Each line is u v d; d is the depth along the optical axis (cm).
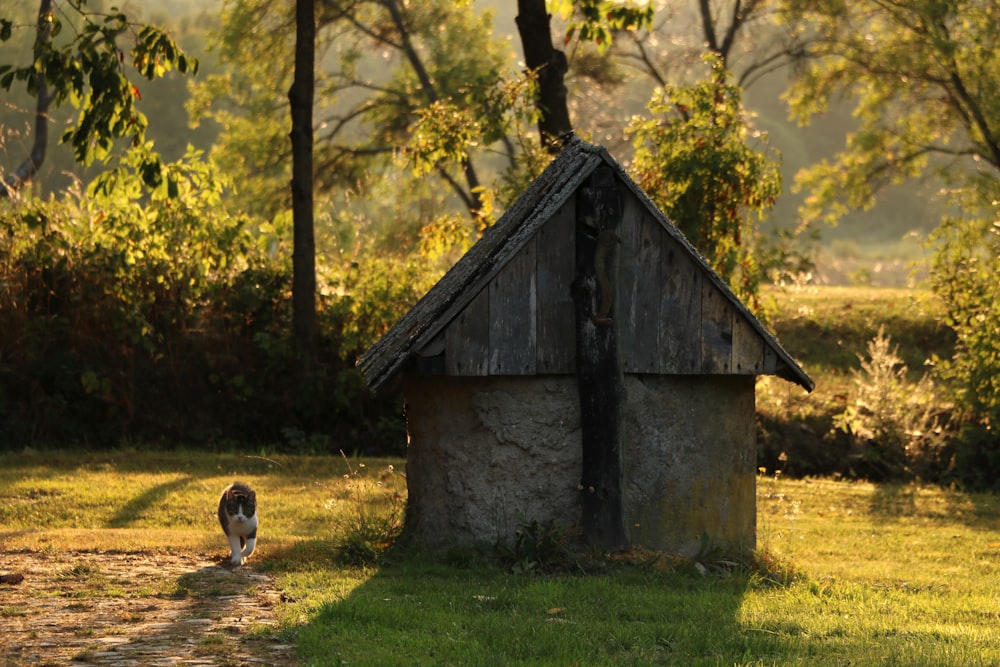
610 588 945
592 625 799
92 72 1198
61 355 1986
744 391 1159
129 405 2003
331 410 2073
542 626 780
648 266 1111
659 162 1977
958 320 2112
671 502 1120
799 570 1121
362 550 1077
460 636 750
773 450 2022
